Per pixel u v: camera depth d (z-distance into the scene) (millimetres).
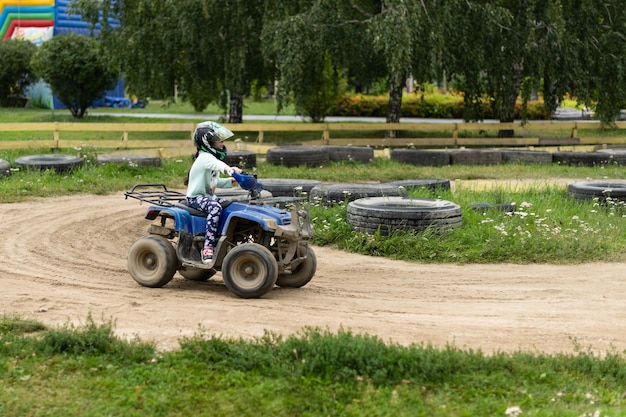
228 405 6633
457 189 19062
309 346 7590
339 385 6961
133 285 11273
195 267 10688
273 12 32594
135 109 58500
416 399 6695
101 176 21891
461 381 7094
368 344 7551
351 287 11305
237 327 8953
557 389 7023
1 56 54125
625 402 6770
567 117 53125
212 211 10547
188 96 38156
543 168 26250
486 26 31766
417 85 33781
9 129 25844
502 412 6469
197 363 7465
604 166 27109
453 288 11242
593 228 14719
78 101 46406
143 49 34500
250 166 24641
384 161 27250
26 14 55750
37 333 8641
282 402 6637
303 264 11102
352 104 52125
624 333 9016
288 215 10758
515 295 10828
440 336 8734
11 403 6629
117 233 15438
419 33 29547
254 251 10352
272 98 73312
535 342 8586
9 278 11562
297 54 30281
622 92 33844
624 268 12594
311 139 37062
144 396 6777
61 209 17719
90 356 7730
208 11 32469
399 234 13805
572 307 10180
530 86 34656
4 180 20234
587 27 33438
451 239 13711
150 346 8000
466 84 33312
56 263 12719
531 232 14117
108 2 35969
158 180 22328
